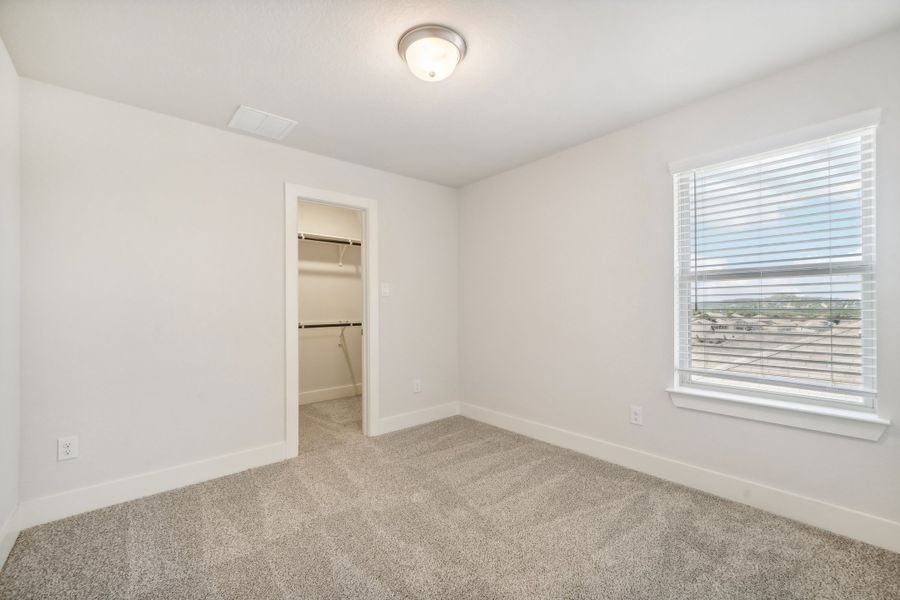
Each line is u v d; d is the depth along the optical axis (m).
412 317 3.58
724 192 2.23
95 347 2.13
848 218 1.84
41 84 2.00
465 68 1.92
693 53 1.82
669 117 2.39
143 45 1.72
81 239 2.09
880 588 1.52
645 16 1.58
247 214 2.65
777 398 2.05
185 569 1.64
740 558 1.69
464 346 3.88
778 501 2.01
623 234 2.63
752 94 2.07
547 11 1.54
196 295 2.45
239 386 2.60
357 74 1.96
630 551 1.75
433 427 3.50
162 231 2.34
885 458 1.73
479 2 1.50
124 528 1.93
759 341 2.11
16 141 1.88
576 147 2.89
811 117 1.89
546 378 3.12
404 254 3.53
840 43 1.77
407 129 2.58
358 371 4.88
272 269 2.75
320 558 1.71
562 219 2.99
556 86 2.09
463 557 1.72
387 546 1.79
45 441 1.98
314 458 2.80
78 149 2.09
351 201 3.18
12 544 1.78
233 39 1.69
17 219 1.88
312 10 1.53
